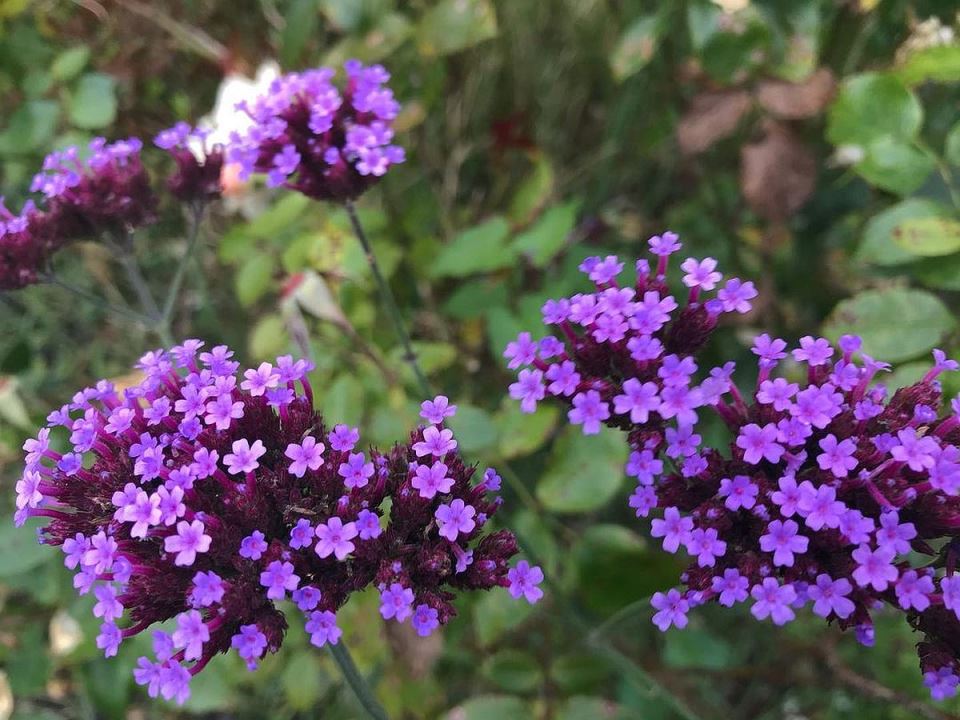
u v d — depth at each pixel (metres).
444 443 0.11
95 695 0.18
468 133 0.27
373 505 0.11
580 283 0.20
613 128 0.26
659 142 0.24
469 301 0.20
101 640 0.11
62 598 0.19
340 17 0.20
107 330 0.26
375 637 0.17
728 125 0.17
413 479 0.11
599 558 0.17
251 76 0.23
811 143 0.21
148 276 0.26
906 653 0.17
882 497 0.10
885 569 0.09
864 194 0.22
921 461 0.09
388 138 0.15
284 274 0.20
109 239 0.18
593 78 0.27
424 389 0.17
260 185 0.24
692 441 0.10
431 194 0.26
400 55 0.21
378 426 0.17
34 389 0.24
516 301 0.20
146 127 0.24
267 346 0.18
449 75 0.25
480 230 0.20
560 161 0.28
